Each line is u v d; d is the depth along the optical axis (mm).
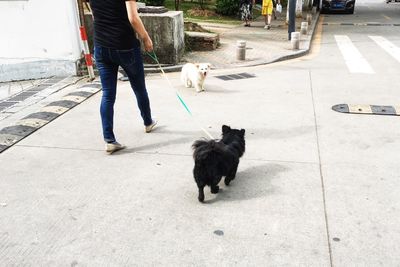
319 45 11891
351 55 10008
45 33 7453
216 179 3184
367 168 3809
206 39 10148
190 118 5336
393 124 4988
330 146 4340
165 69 8141
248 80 7414
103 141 4609
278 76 7703
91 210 3186
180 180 3656
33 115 5520
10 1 7184
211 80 7465
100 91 6715
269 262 2549
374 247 2674
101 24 3877
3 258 2627
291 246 2699
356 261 2543
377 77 7531
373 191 3391
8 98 6457
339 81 7254
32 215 3129
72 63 7684
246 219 3021
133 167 3928
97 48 3992
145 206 3232
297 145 4379
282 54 9758
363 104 5832
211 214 3098
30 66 7629
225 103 5980
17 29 7371
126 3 3758
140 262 2570
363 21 19391
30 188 3553
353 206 3166
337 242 2732
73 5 7461
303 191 3414
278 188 3475
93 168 3922
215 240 2779
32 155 4254
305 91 6582
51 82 7395
